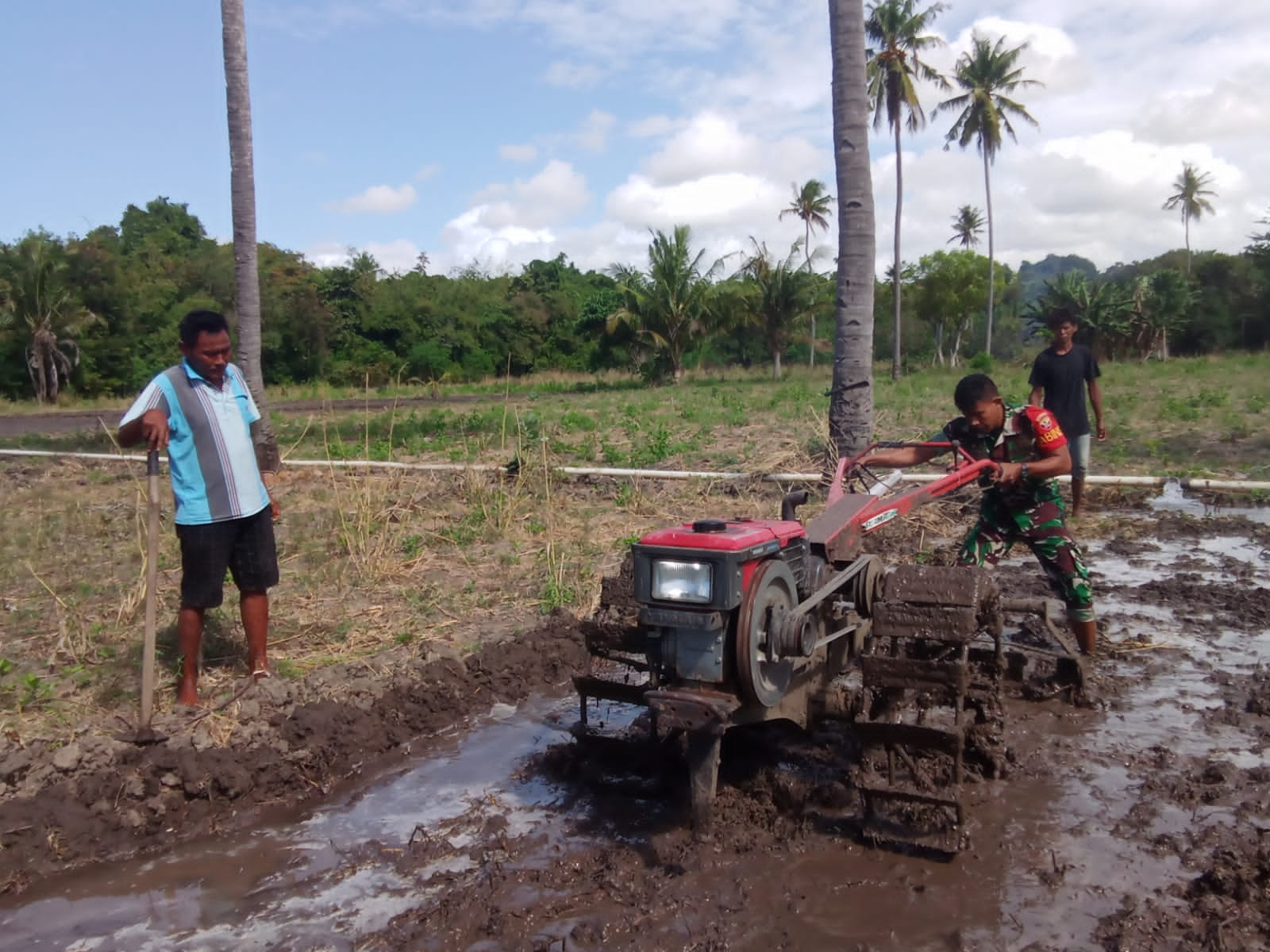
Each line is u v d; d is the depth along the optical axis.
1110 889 3.50
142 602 6.89
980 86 42.19
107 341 44.53
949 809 4.05
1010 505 5.39
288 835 4.21
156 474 4.75
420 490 11.16
